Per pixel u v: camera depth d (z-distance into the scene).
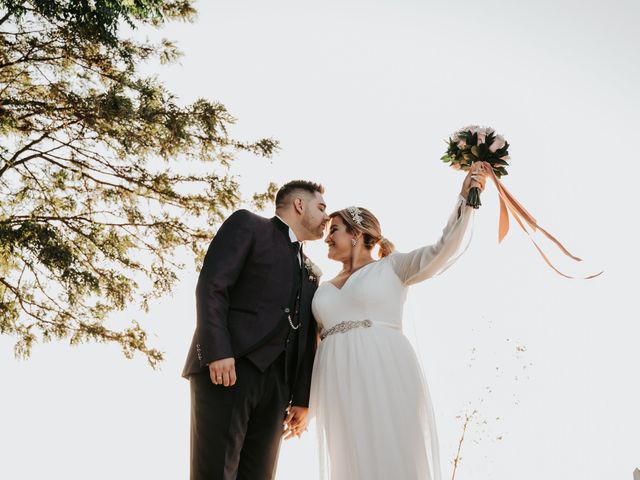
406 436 3.24
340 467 3.26
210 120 7.39
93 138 7.28
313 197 3.48
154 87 7.23
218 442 2.99
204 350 2.97
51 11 6.82
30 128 7.24
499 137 3.44
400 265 3.54
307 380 3.50
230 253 3.13
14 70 7.42
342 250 3.79
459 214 3.31
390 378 3.31
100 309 7.48
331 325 3.47
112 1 6.93
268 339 3.12
